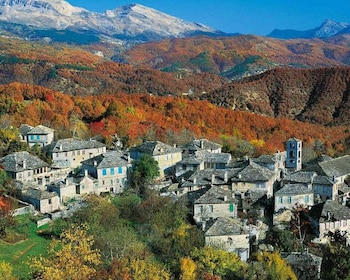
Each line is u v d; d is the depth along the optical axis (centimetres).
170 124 18338
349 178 12100
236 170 10925
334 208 9369
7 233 8369
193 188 10575
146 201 9481
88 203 9400
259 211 9838
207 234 8006
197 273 7019
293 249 8494
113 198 10294
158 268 6881
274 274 7031
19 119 16275
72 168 12662
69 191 10438
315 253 8456
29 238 8406
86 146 13238
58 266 6556
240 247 8006
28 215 9269
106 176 11188
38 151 12812
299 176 11025
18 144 12838
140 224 8900
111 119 17362
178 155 12769
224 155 12369
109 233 8075
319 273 7325
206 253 7269
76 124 16775
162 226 8775
